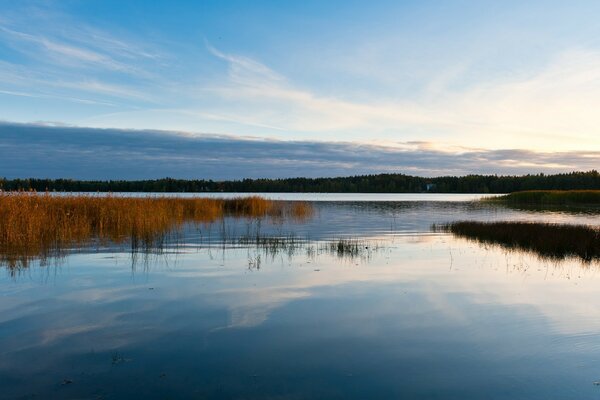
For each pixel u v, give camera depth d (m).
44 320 7.06
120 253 13.38
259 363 5.56
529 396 4.82
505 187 130.88
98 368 5.37
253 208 31.38
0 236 14.85
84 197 20.70
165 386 4.94
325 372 5.34
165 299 8.34
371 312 7.72
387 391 4.89
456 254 14.39
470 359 5.76
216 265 11.82
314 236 19.00
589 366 5.58
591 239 16.72
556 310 7.92
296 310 7.77
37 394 4.73
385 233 20.62
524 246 16.36
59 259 12.26
